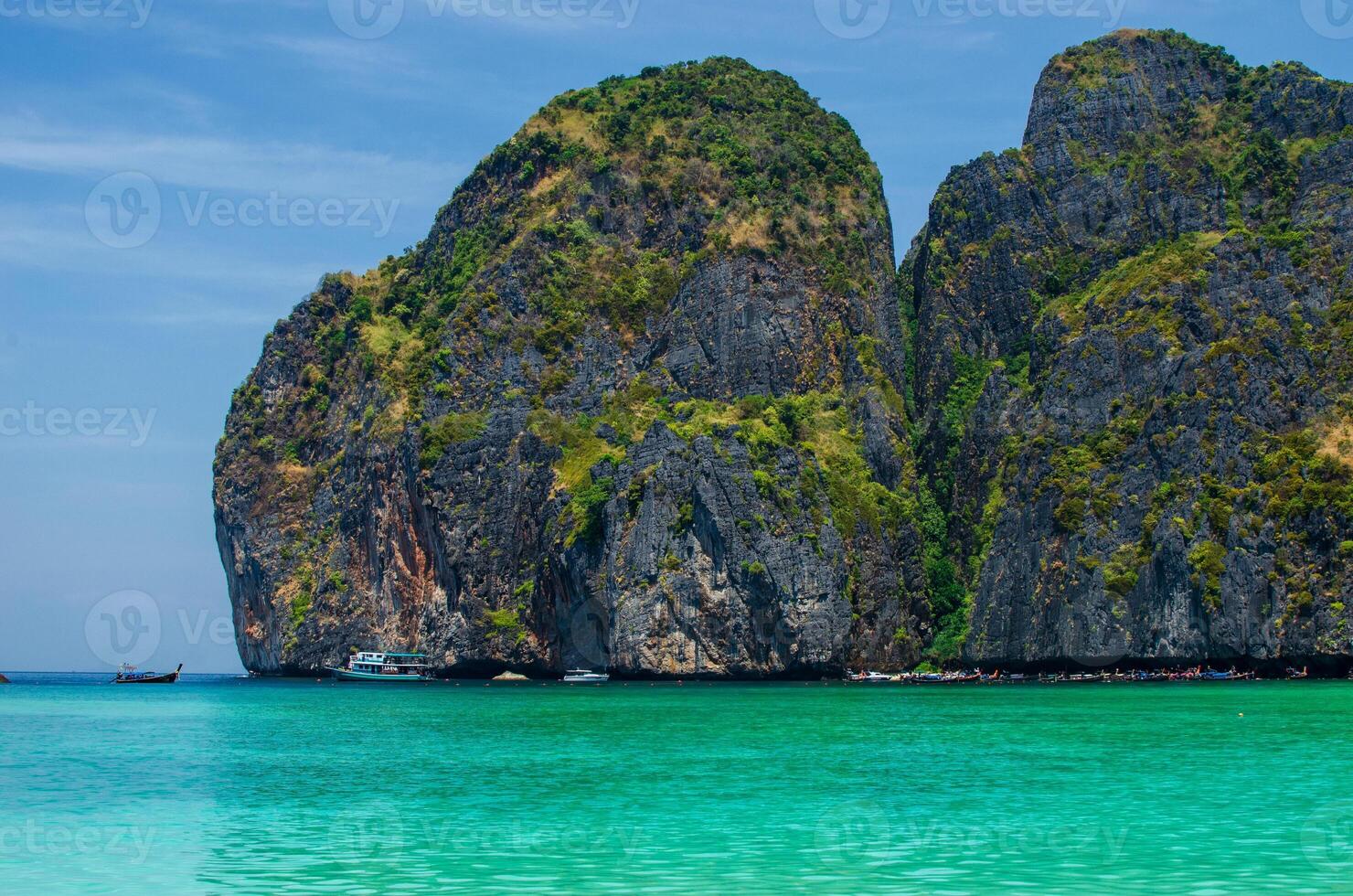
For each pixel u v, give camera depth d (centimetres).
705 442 17538
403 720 11062
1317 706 11369
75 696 17550
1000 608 18450
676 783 6738
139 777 7169
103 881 4581
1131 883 4425
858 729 9688
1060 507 18038
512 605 19012
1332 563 15800
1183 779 6669
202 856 4984
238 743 9094
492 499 19450
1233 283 18288
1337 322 17662
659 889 4394
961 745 8400
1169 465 17388
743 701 13138
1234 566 16262
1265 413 17100
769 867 4712
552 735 9394
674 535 17350
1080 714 10781
